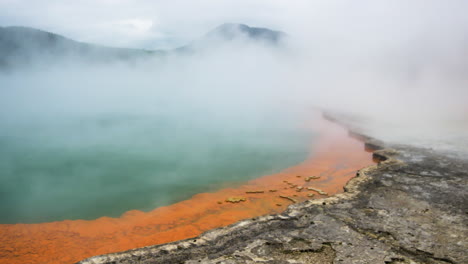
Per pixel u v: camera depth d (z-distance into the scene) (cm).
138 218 985
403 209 733
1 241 848
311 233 630
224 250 580
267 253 562
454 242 586
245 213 955
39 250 790
